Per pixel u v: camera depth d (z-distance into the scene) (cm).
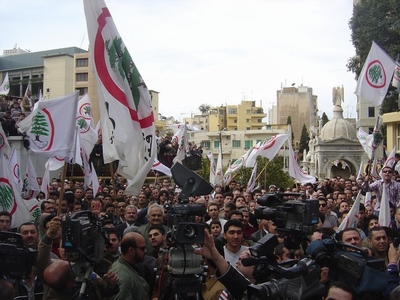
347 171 4372
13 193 818
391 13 2497
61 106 988
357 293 410
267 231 792
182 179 472
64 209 1017
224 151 7756
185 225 404
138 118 884
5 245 374
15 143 2006
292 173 1728
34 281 546
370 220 827
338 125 4084
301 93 10162
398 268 518
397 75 1365
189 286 445
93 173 1327
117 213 1003
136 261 543
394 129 2989
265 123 9888
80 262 430
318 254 417
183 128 2164
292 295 360
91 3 882
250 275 456
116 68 877
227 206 923
